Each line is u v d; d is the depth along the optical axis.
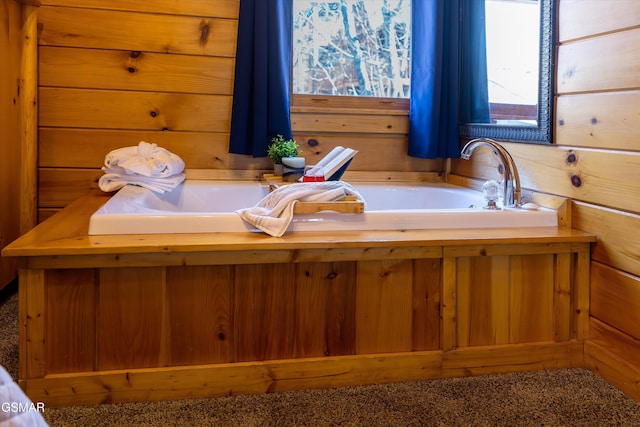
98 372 1.55
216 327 1.61
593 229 1.83
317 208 1.77
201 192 2.56
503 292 1.79
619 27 1.69
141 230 1.67
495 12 2.46
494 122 2.47
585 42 1.85
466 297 1.76
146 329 1.57
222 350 1.62
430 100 2.78
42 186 2.64
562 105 1.98
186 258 1.55
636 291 1.65
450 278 1.73
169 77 2.71
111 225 1.65
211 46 2.72
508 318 1.80
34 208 2.55
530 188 2.19
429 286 1.74
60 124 2.63
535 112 2.11
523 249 1.77
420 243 1.68
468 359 1.77
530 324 1.82
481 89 2.61
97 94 2.65
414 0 2.87
